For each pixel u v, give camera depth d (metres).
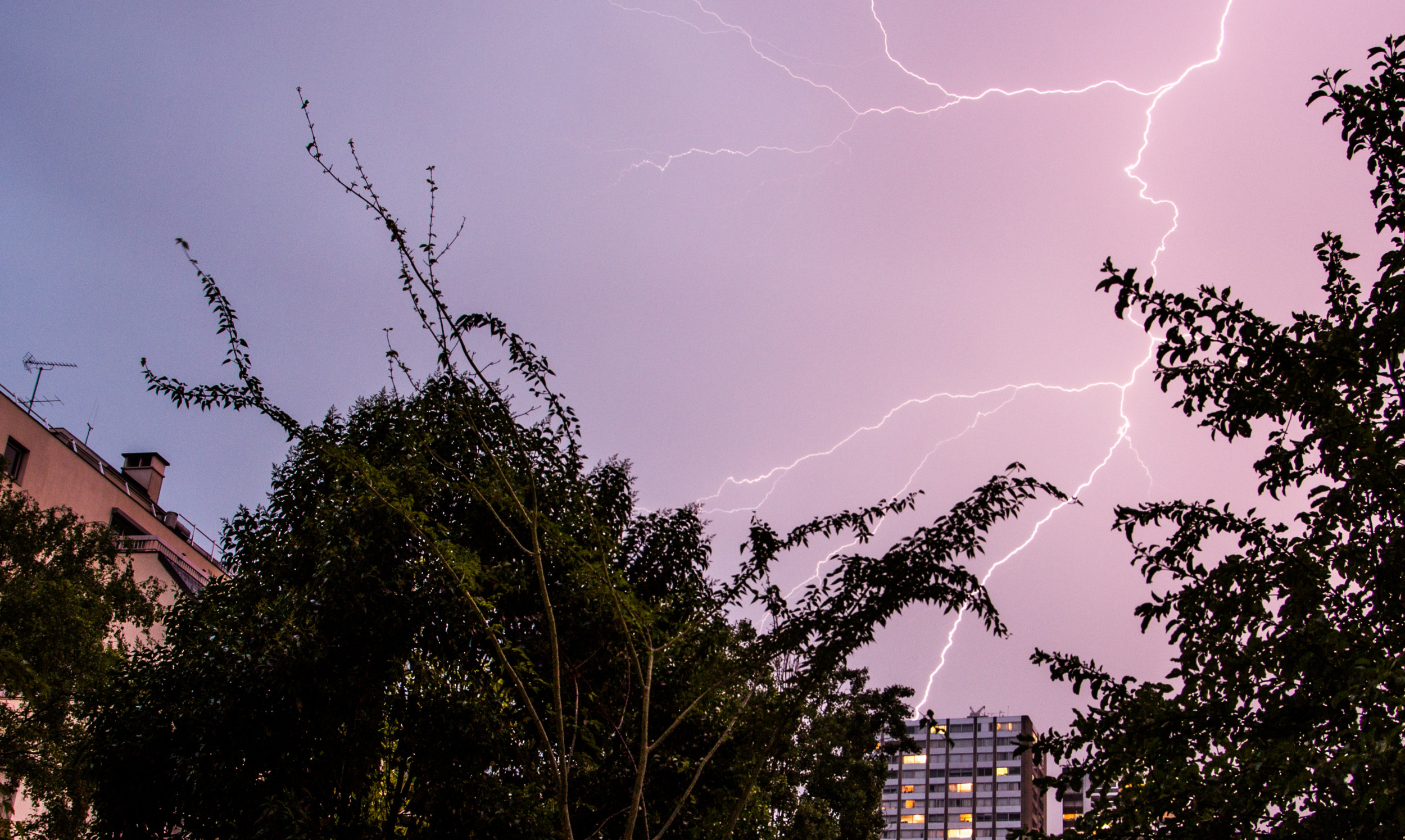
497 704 9.57
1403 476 4.29
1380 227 4.94
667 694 10.21
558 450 10.44
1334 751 3.90
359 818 9.38
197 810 8.62
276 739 8.79
